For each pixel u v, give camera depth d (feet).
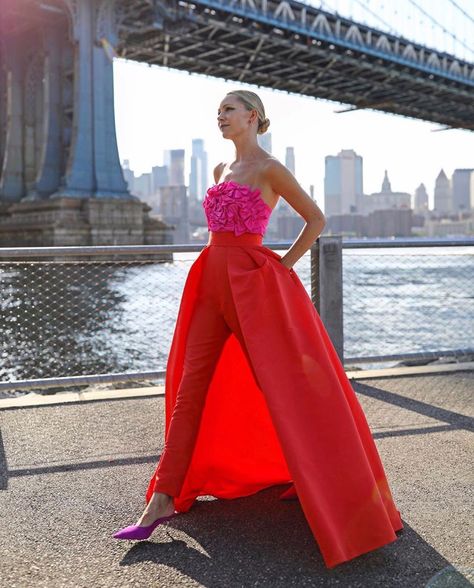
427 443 10.08
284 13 171.94
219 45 187.11
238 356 7.78
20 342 34.81
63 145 173.88
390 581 6.08
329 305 14.26
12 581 6.09
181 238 646.33
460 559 6.48
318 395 6.62
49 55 172.55
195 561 6.52
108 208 149.07
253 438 8.10
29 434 10.71
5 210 175.94
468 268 104.83
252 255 7.15
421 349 34.94
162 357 32.86
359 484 6.44
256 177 7.22
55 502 7.99
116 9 163.43
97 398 12.94
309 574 6.24
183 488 7.81
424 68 209.46
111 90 161.07
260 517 7.61
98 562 6.48
